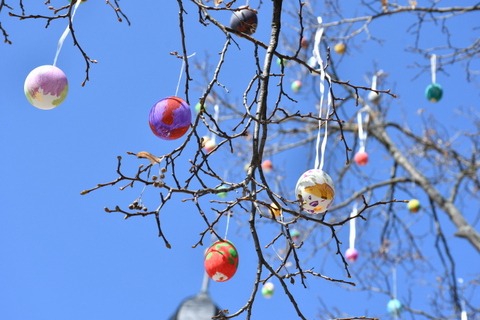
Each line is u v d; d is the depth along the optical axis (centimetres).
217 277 323
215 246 328
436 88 704
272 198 321
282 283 317
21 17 338
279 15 362
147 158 301
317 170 333
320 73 349
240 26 364
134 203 293
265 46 355
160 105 313
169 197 301
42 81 317
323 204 323
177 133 314
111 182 290
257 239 320
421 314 819
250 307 314
